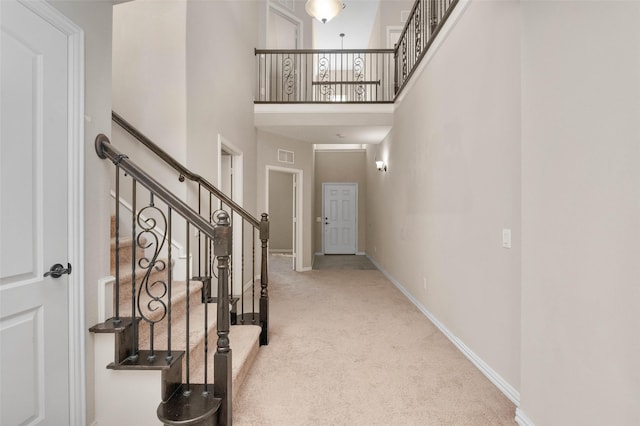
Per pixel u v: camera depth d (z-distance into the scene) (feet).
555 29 4.69
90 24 5.27
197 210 9.70
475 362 7.73
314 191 27.48
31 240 4.31
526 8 5.36
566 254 4.50
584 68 4.17
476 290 7.76
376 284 16.57
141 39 9.18
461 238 8.57
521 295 5.52
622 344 3.68
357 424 5.59
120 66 9.22
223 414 5.30
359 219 28.02
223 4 12.02
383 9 21.45
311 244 20.89
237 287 13.74
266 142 17.67
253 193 16.31
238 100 13.82
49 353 4.53
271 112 16.47
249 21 15.52
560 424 4.63
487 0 7.22
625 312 3.64
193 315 7.57
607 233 3.85
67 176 4.87
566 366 4.51
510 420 5.71
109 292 5.57
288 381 6.97
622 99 3.66
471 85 7.98
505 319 6.55
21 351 4.17
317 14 10.22
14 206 4.11
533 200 5.20
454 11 8.83
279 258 25.76
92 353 5.15
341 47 27.40
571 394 4.42
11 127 4.09
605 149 3.87
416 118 12.59
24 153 4.23
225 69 12.21
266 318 8.91
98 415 5.17
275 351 8.48
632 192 3.56
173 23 9.13
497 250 6.84
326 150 28.12
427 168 11.28
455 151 8.91
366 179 27.50
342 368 7.57
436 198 10.39
